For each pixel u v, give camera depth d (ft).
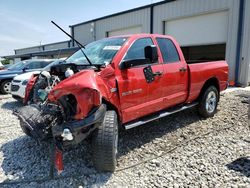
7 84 37.42
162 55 15.57
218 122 18.93
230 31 41.04
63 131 9.68
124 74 12.71
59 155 10.01
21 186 10.52
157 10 51.98
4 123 19.85
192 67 17.61
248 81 40.40
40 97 12.47
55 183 10.66
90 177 11.09
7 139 16.03
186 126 18.02
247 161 12.43
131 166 12.03
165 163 12.35
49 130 10.53
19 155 13.47
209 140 15.30
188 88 17.49
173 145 14.61
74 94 10.00
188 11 46.55
